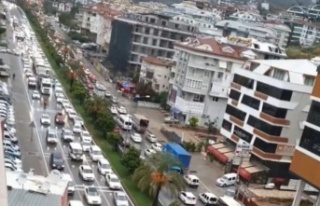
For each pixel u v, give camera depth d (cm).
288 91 7050
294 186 7306
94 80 12525
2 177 937
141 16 14012
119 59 14262
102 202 5297
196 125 9838
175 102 10444
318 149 5169
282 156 7225
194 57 9931
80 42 19088
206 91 10050
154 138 8356
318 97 5272
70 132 7331
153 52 13762
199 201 6144
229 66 10031
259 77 7562
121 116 8912
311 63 7931
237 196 6481
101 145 7400
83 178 5784
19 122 7594
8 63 12062
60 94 9931
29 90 9938
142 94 11444
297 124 7225
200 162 7838
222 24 18300
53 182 3250
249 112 7694
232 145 8188
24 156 6144
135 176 5472
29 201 2659
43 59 13338
